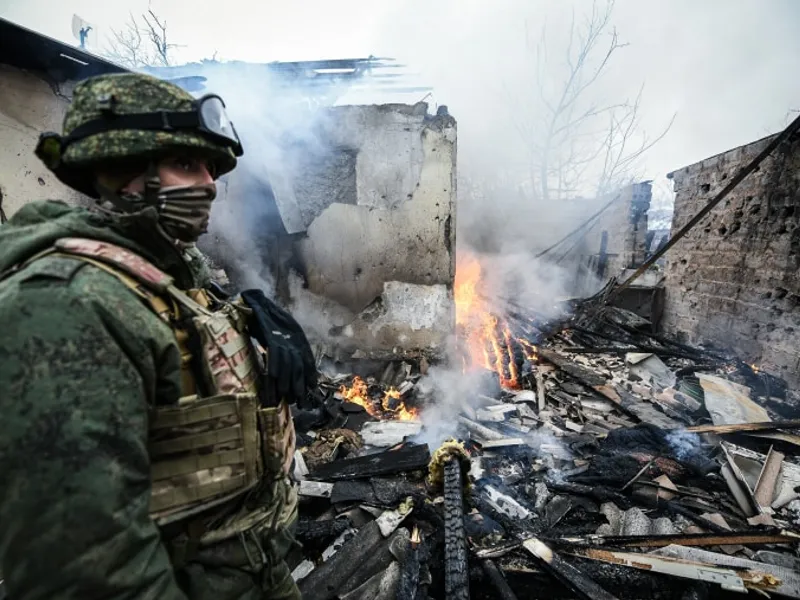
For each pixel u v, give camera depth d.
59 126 3.07
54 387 0.66
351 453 3.44
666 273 8.07
